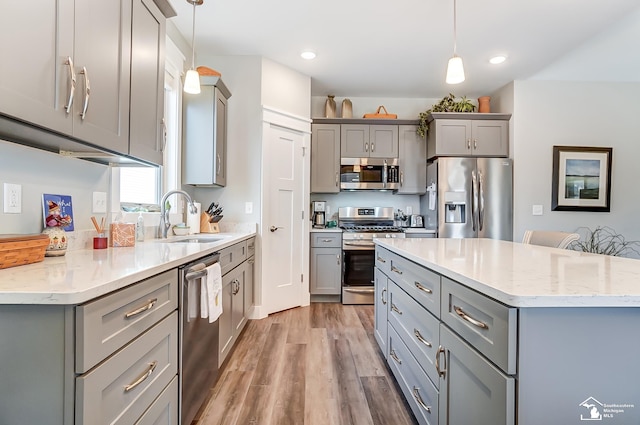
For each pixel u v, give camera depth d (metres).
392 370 2.17
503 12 2.65
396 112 4.67
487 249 1.96
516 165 4.05
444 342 1.33
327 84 4.19
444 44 3.18
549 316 0.89
